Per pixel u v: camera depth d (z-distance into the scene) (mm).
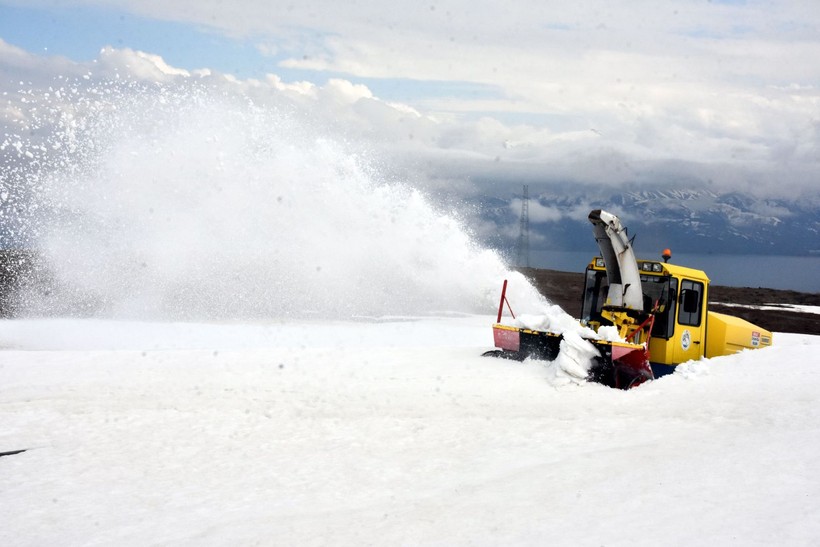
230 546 5293
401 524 5480
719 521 4871
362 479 6914
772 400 9234
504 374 11453
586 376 10859
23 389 10727
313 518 5848
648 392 10344
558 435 8086
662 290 12062
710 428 8016
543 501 5691
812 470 5855
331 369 12047
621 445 7484
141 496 6633
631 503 5410
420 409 9539
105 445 8148
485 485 6363
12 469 7402
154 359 13008
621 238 11781
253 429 8703
